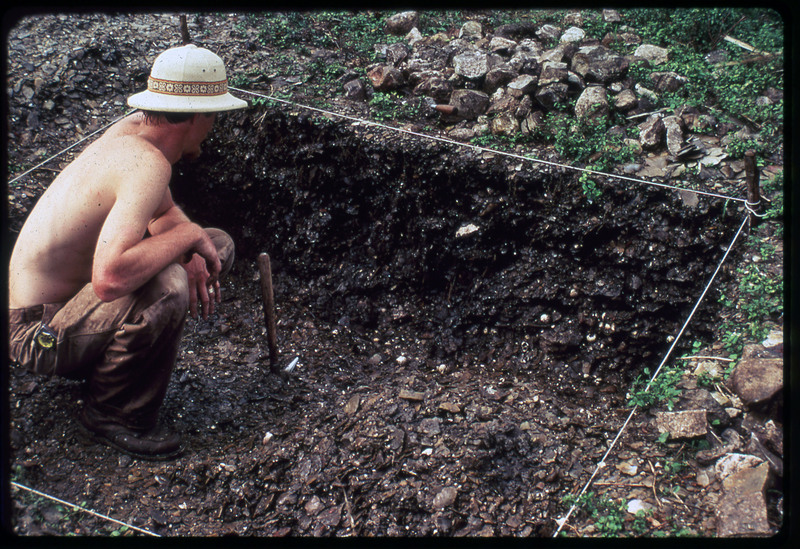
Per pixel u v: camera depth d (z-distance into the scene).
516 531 2.37
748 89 4.15
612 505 2.37
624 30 5.04
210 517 2.45
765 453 2.42
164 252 2.25
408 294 3.99
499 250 3.77
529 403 3.14
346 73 4.41
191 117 2.37
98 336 2.32
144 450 2.58
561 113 4.04
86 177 2.22
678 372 2.95
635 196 3.52
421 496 2.51
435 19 5.25
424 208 3.86
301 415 3.00
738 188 3.46
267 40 4.75
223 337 3.64
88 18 4.75
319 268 4.08
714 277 3.35
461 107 4.02
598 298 3.55
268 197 4.12
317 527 2.43
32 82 4.20
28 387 2.75
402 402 3.01
